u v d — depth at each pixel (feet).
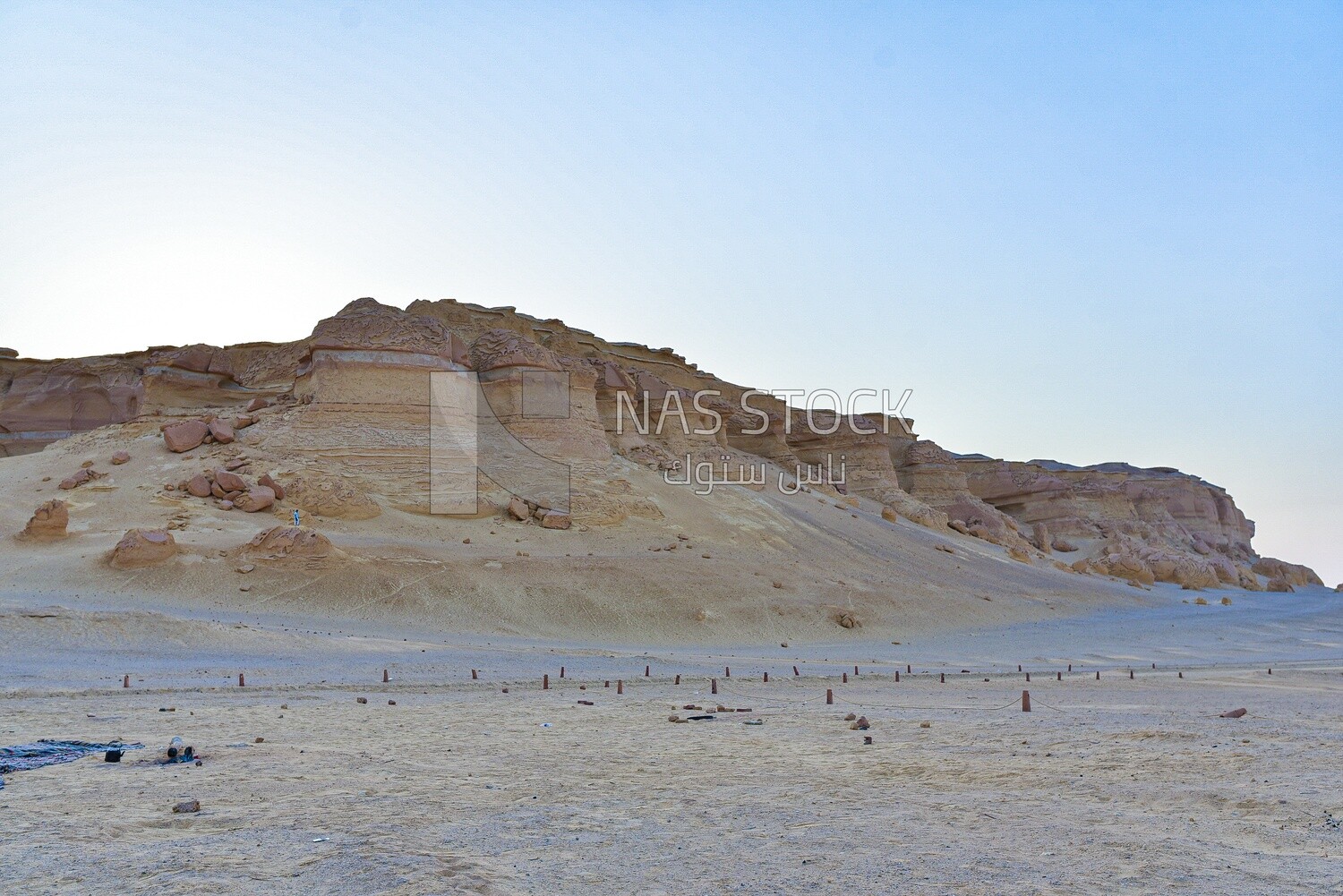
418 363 201.46
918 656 139.95
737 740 53.78
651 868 26.32
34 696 69.97
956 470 371.35
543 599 151.84
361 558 149.79
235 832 29.91
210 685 80.33
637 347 323.98
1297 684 96.89
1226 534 465.47
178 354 219.82
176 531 154.51
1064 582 269.23
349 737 53.83
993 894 23.76
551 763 45.27
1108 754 46.85
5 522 154.40
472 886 24.09
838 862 26.94
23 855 26.73
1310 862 26.40
